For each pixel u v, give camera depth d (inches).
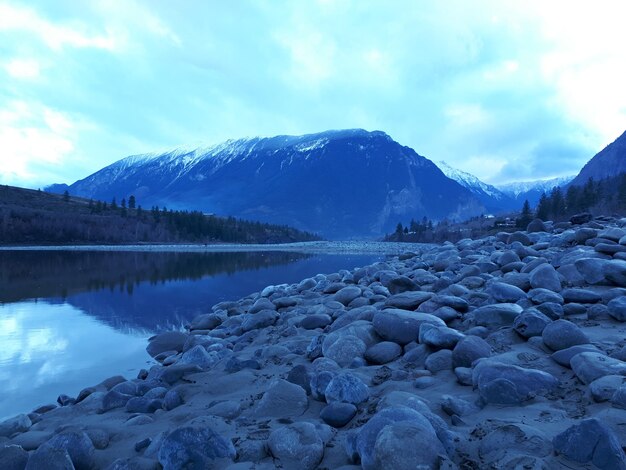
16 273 1087.6
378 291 425.1
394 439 119.3
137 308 618.2
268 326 404.8
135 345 422.9
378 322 269.1
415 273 495.2
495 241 667.4
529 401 162.7
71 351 401.1
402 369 225.8
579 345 199.3
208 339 381.7
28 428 222.2
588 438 115.5
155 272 1164.5
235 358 269.0
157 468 144.8
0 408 272.2
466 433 140.8
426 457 115.6
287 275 1117.1
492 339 236.1
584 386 167.6
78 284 884.0
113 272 1146.7
